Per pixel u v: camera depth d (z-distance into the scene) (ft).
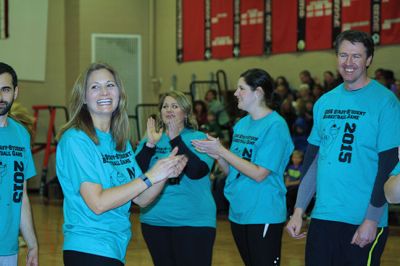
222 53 53.93
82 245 10.87
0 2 57.93
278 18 49.70
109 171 11.27
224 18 53.67
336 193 13.32
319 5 46.96
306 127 41.34
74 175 11.00
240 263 24.99
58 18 60.54
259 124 16.16
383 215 13.26
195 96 55.57
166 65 59.31
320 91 42.04
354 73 13.21
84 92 11.39
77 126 11.26
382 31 43.21
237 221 16.22
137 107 57.06
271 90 16.33
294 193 37.27
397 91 38.45
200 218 16.65
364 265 13.14
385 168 12.87
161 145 17.33
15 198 12.39
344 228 13.24
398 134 12.98
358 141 13.17
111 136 11.64
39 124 60.08
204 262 16.61
